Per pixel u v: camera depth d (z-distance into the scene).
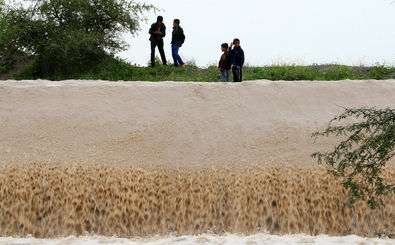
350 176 9.41
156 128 12.08
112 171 11.17
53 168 11.14
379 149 8.82
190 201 11.09
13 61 21.95
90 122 12.11
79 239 10.40
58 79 19.75
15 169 11.11
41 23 19.58
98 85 12.93
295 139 11.89
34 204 10.88
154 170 11.30
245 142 11.87
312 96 12.83
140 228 10.89
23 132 11.89
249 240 10.16
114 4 20.17
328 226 10.94
